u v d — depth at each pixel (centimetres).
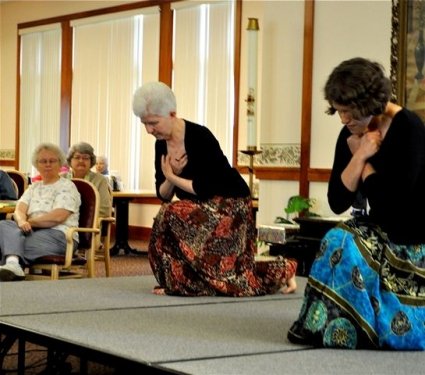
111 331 341
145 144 1251
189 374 270
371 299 308
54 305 405
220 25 1138
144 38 1253
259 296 448
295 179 738
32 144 1459
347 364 286
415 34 658
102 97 1320
